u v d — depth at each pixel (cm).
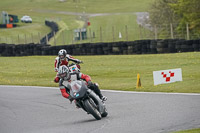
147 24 17700
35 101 4238
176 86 4562
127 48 9269
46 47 10494
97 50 9662
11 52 11075
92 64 7800
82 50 9894
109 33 18488
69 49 10100
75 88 2917
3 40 17800
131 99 3903
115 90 4694
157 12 15712
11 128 2975
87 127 2730
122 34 17600
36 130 2819
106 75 6259
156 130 2475
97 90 3094
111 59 8406
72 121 3050
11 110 3781
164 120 2752
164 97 3838
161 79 4741
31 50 10775
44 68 7800
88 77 3019
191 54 7812
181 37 12519
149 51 8981
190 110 3047
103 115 3072
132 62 7594
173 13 15350
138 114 3062
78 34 16975
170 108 3206
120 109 3378
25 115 3488
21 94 4841
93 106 2975
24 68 8012
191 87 4397
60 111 3559
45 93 4812
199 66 6234
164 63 6994
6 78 6756
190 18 13900
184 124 2577
